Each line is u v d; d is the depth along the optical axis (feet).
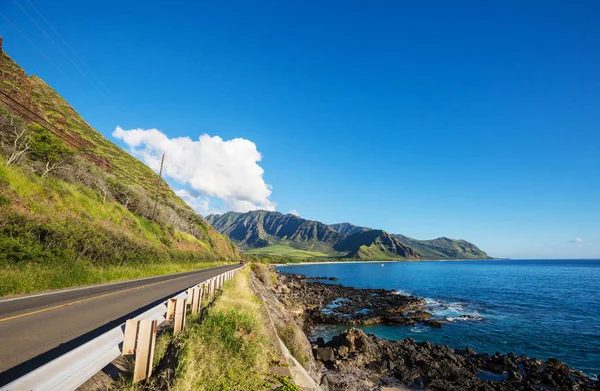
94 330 22.81
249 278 93.20
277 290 131.95
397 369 55.16
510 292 184.85
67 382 11.16
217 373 15.79
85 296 38.88
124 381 13.94
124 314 28.99
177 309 21.15
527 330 90.07
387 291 183.62
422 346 69.56
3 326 22.56
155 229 132.67
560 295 169.99
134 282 60.64
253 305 34.58
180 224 183.52
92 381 13.66
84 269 53.21
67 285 46.62
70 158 97.60
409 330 90.84
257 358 19.02
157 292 46.44
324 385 36.65
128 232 97.09
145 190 190.60
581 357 67.46
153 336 14.70
